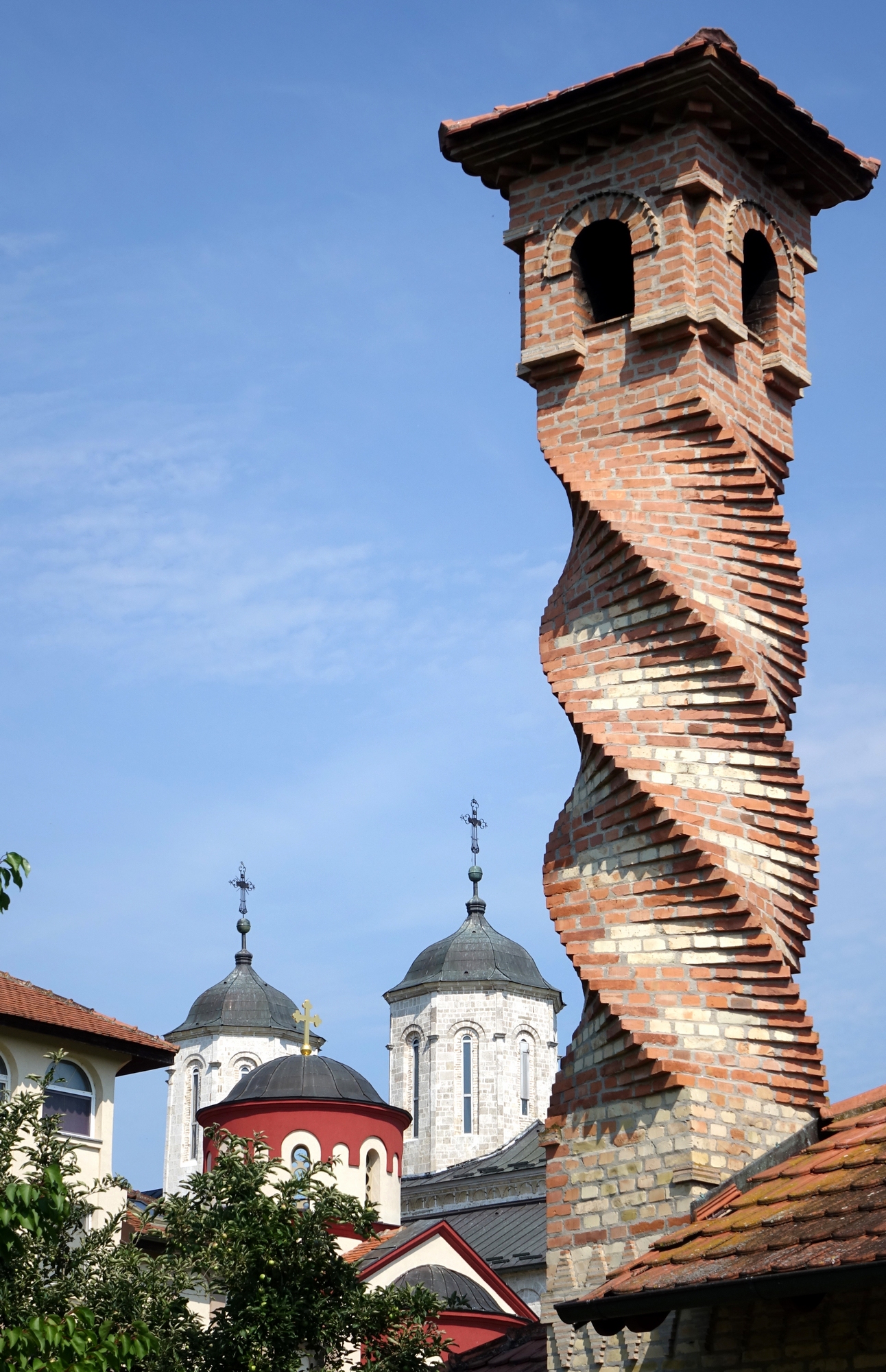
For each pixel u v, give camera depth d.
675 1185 16.97
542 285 20.41
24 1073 36.44
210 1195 25.86
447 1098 86.56
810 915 18.58
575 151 20.48
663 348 19.47
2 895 16.09
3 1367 14.66
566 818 18.88
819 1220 13.88
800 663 19.33
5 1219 15.35
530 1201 67.25
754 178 20.62
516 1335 23.67
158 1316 23.11
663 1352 16.23
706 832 18.03
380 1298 24.97
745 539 19.05
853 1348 14.46
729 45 19.45
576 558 19.52
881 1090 17.12
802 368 20.64
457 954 89.94
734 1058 17.48
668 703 18.48
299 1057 50.44
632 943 17.95
